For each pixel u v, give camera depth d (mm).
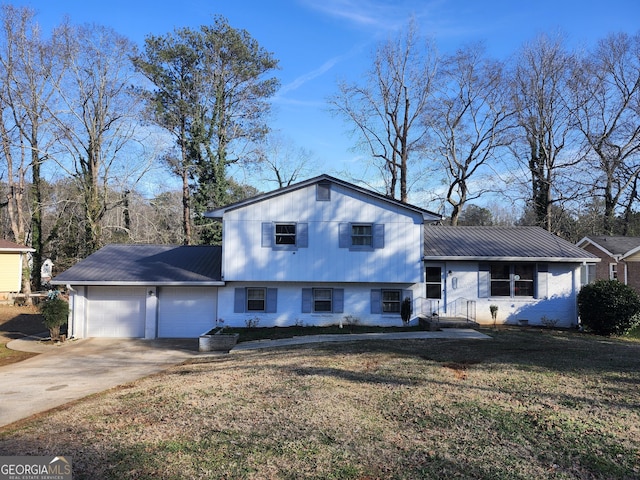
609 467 4734
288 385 8406
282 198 17766
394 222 17922
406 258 17844
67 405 7969
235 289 18109
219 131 32875
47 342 16703
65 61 28188
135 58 30141
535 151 31000
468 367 9797
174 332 18203
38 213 31047
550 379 8586
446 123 31547
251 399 7512
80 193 30562
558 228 31891
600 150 29984
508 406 6891
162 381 9578
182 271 18609
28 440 5742
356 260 17766
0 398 8711
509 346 12688
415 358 10914
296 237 17703
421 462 4906
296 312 18172
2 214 39562
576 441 5449
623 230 33656
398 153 33156
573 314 18453
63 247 33219
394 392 7754
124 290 18344
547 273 18594
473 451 5188
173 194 36625
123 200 31172
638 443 5359
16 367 12312
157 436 5789
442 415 6488
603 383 8242
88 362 12977
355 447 5332
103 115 29469
